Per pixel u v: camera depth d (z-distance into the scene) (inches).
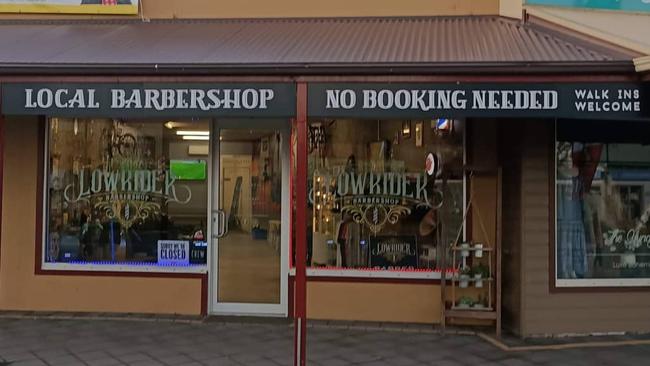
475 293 290.8
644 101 217.6
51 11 320.5
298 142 220.7
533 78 217.9
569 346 256.8
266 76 225.0
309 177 307.0
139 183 316.2
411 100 220.5
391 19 313.9
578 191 282.2
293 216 306.7
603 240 282.7
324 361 236.1
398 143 305.0
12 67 228.1
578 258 280.2
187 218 313.3
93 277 310.8
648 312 277.3
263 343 260.1
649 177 287.0
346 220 305.4
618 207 285.0
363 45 253.0
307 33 284.7
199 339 265.1
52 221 317.7
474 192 295.4
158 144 315.9
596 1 286.8
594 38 250.5
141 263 313.4
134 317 300.7
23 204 314.7
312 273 301.1
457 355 244.8
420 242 301.6
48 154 317.1
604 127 283.7
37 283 312.0
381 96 221.5
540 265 271.7
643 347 255.6
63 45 265.9
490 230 294.4
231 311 308.7
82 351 246.1
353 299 298.4
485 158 295.9
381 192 304.8
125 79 229.6
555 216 275.6
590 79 217.2
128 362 232.5
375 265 302.8
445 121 301.3
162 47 258.8
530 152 273.0
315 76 222.5
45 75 230.7
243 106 226.1
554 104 218.1
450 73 218.8
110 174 318.0
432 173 287.0
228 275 310.5
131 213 316.2
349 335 273.3
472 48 239.9
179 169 314.0
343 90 222.2
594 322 274.5
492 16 310.7
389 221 304.0
